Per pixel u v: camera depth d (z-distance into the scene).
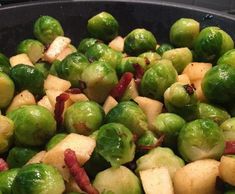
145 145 0.25
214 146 0.24
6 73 0.29
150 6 0.36
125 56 0.33
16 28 0.35
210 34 0.32
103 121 0.27
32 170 0.22
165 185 0.22
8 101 0.28
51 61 0.32
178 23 0.34
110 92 0.29
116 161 0.23
